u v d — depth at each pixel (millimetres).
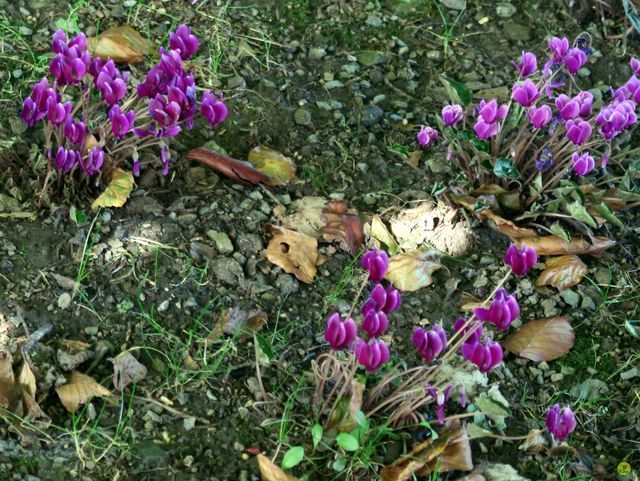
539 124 2889
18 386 2467
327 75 3510
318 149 3260
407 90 3525
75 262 2773
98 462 2387
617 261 3115
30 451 2381
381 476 2430
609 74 3713
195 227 2934
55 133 2793
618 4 3879
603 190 3121
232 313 2725
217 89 3379
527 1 3908
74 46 2635
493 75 3623
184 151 3131
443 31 3771
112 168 2914
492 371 2750
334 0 3781
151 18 3568
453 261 3035
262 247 2938
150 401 2529
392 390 2586
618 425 2697
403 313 2861
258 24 3637
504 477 2490
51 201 2861
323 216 3037
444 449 2436
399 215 3111
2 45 3334
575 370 2814
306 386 2615
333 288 2889
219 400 2561
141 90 2758
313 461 2461
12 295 2664
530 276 3033
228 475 2418
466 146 3145
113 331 2658
